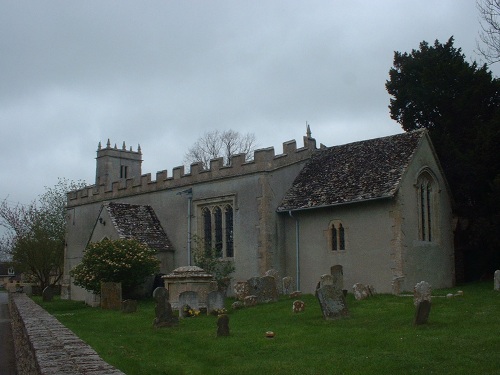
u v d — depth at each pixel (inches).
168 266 1277.1
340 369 436.1
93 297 1183.6
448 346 493.0
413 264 1012.5
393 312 695.1
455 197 1194.0
